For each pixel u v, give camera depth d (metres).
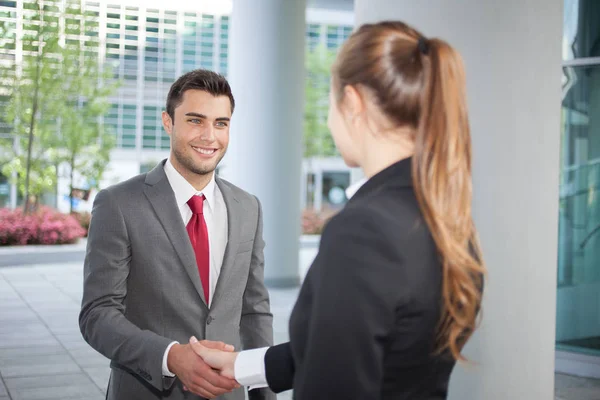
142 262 1.95
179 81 2.02
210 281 2.05
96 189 16.91
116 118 22.72
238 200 2.14
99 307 1.89
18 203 20.44
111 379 2.02
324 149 27.09
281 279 9.60
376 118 1.21
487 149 2.84
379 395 1.09
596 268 6.07
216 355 1.56
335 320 1.08
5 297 8.89
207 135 1.97
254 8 9.23
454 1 2.87
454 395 2.94
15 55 14.70
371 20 3.12
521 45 2.82
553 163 2.94
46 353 6.13
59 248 12.66
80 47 15.20
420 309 1.13
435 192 1.14
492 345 2.89
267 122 9.33
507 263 2.87
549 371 3.02
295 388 1.16
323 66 26.58
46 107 15.17
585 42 6.18
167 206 1.99
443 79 1.16
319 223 18.84
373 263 1.09
